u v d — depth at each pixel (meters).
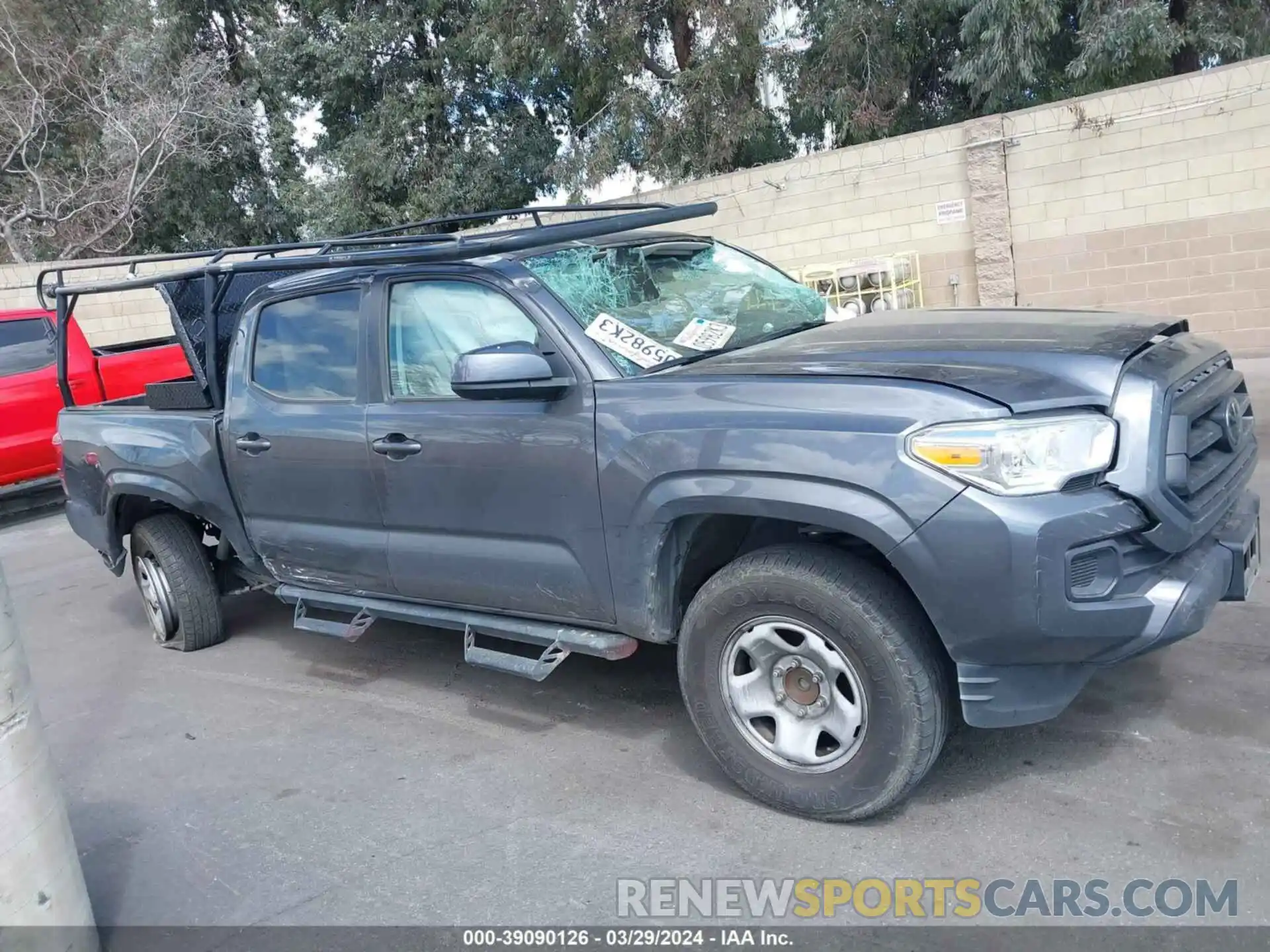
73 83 21.48
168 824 3.66
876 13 15.13
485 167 20.66
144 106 20.22
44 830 2.50
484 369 3.30
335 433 4.22
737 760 3.29
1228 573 3.11
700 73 15.88
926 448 2.78
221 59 22.48
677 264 4.27
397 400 4.05
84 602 6.96
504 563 3.78
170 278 4.86
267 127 22.92
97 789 4.00
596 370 3.47
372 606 4.46
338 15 20.78
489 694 4.55
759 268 4.64
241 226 23.17
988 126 11.77
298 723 4.45
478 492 3.76
